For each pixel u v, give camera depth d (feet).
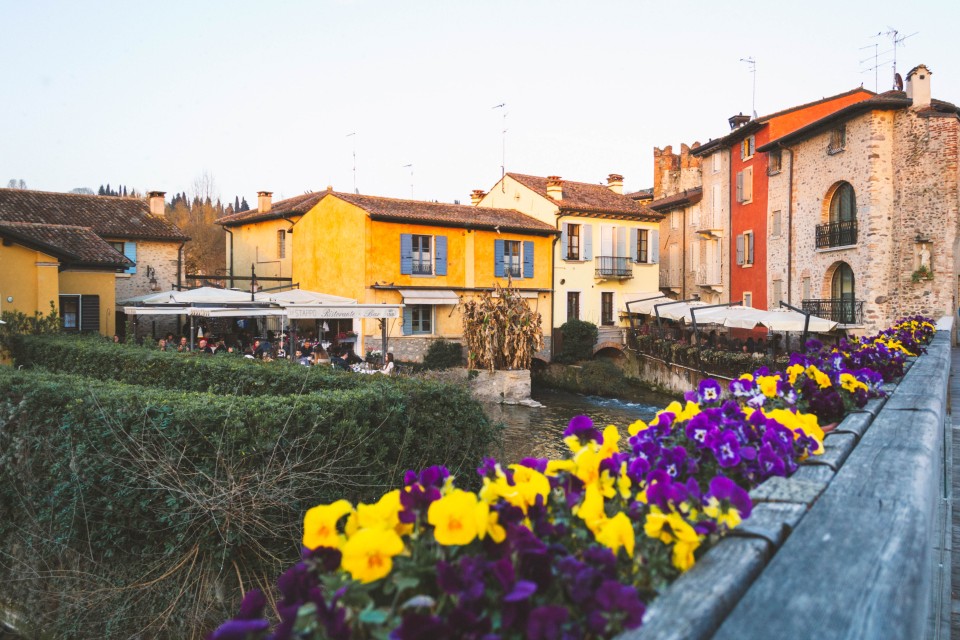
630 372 105.70
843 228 83.82
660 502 5.98
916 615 4.53
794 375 12.71
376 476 24.80
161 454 21.66
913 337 27.76
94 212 96.27
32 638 24.73
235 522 21.22
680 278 127.13
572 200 109.70
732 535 5.57
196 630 20.93
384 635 4.87
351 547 5.18
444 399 28.45
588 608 4.65
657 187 151.43
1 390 28.19
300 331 93.61
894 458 7.94
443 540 5.31
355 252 88.99
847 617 4.12
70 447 23.52
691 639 4.02
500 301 84.23
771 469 7.45
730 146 111.75
